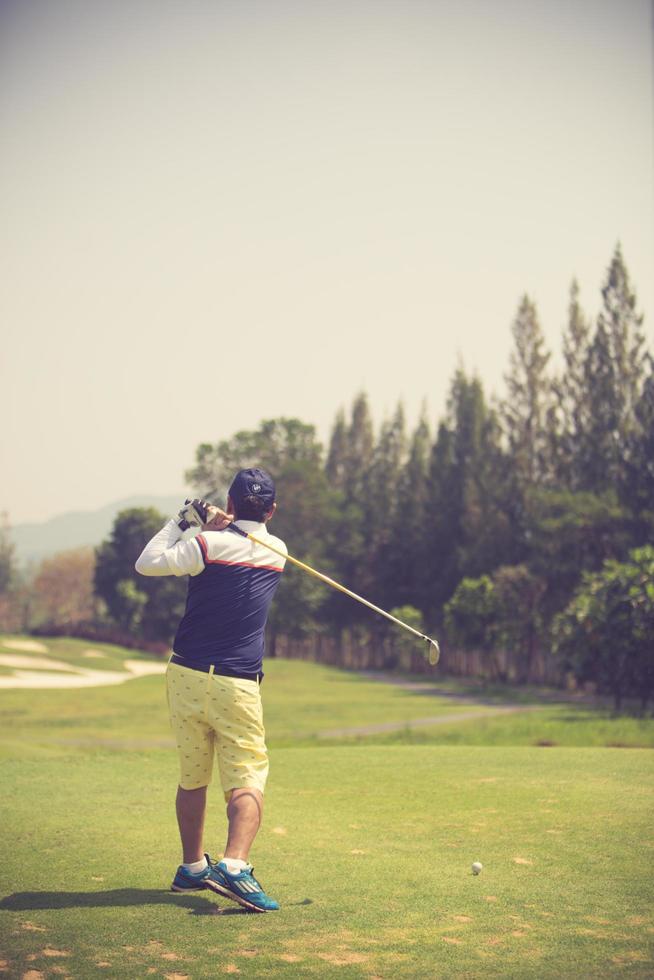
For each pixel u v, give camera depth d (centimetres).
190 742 523
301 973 398
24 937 439
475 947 434
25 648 6756
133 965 405
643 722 2555
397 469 10394
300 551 9712
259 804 508
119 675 6159
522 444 7338
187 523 536
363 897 511
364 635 9975
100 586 11456
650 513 5794
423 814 733
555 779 877
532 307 7356
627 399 6338
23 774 950
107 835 655
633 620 3731
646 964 413
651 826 676
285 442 10319
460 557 7744
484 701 4566
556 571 6125
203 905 496
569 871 562
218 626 517
